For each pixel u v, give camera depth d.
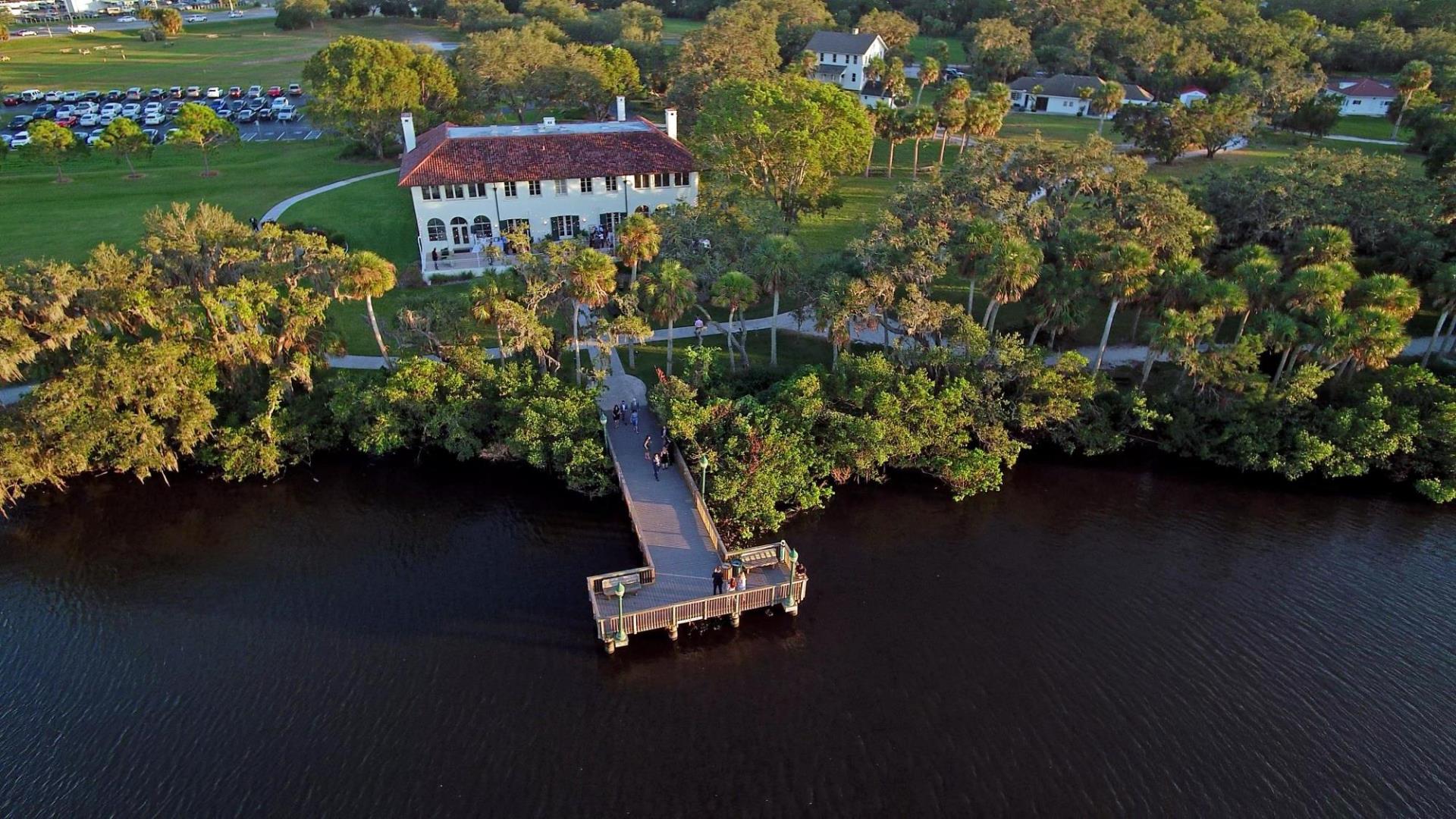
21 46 179.75
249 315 48.59
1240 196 69.25
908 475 51.72
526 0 180.88
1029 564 44.81
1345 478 52.06
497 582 42.69
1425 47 137.25
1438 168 81.31
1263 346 52.44
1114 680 37.84
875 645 39.56
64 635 39.44
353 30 199.62
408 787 32.66
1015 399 53.09
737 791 32.75
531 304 51.78
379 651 38.69
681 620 38.88
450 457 52.56
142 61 165.00
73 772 33.03
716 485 45.44
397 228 80.19
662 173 72.44
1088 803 32.59
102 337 50.66
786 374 55.94
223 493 49.44
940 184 65.38
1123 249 51.66
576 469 48.03
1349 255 58.00
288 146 110.50
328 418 52.50
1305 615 41.59
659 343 62.19
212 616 40.62
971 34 169.88
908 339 56.47
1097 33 144.12
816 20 164.75
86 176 94.75
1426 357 57.06
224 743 34.25
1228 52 141.12
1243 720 36.03
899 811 32.19
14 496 47.50
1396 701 36.97
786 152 74.25
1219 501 49.91
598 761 33.84
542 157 70.50
